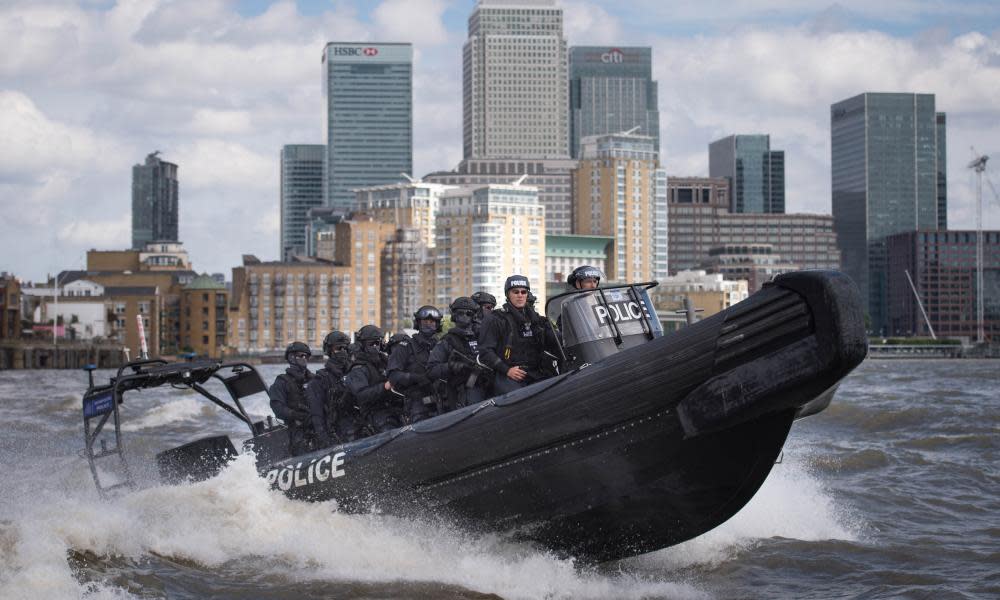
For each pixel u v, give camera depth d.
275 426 14.96
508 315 11.70
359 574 10.98
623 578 11.14
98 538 11.45
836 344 9.13
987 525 13.66
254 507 12.20
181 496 12.43
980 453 20.31
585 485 10.52
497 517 11.02
